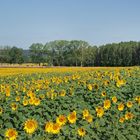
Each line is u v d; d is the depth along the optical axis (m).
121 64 103.06
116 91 15.69
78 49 121.25
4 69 49.53
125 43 108.62
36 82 20.52
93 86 16.53
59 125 9.05
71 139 9.16
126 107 12.92
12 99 14.54
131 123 10.93
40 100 13.62
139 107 13.30
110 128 10.29
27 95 14.91
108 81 17.47
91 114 11.88
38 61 127.06
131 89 16.20
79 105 13.19
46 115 11.65
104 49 108.06
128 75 21.28
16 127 10.37
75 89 16.69
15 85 20.12
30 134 8.87
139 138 10.00
